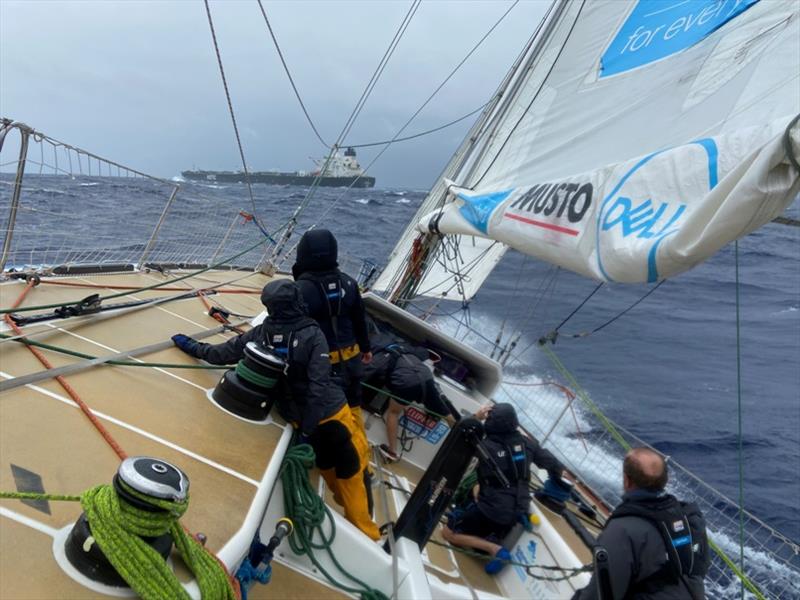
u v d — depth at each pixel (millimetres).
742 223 1854
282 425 3125
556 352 14016
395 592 2707
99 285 5086
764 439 9844
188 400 3021
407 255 6883
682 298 22781
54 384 2701
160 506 1532
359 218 34906
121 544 1542
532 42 5836
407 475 4680
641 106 3680
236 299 6441
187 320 4812
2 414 2309
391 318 5602
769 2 2957
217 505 2205
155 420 2684
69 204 15547
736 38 3082
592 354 14266
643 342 15938
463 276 6469
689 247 1988
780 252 36000
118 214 12211
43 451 2139
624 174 2562
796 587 5469
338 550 2785
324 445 3043
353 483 3082
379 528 3301
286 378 3086
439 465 3049
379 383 4625
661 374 13141
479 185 4938
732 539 6336
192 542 1758
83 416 2492
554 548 3715
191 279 6855
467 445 3049
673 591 2375
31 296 4152
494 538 3887
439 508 3061
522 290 21484
